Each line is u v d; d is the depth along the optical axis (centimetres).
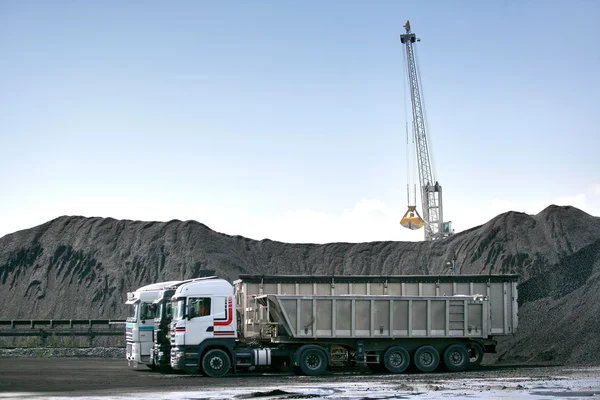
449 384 2344
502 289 3167
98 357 4247
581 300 3894
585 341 3447
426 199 8594
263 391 2191
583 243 6181
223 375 2761
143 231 7238
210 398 2012
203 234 7125
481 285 3184
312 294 3244
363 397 2011
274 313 2891
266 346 2969
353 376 2739
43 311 6406
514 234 6588
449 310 2939
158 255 6850
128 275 6675
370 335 2875
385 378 2625
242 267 6825
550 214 6638
